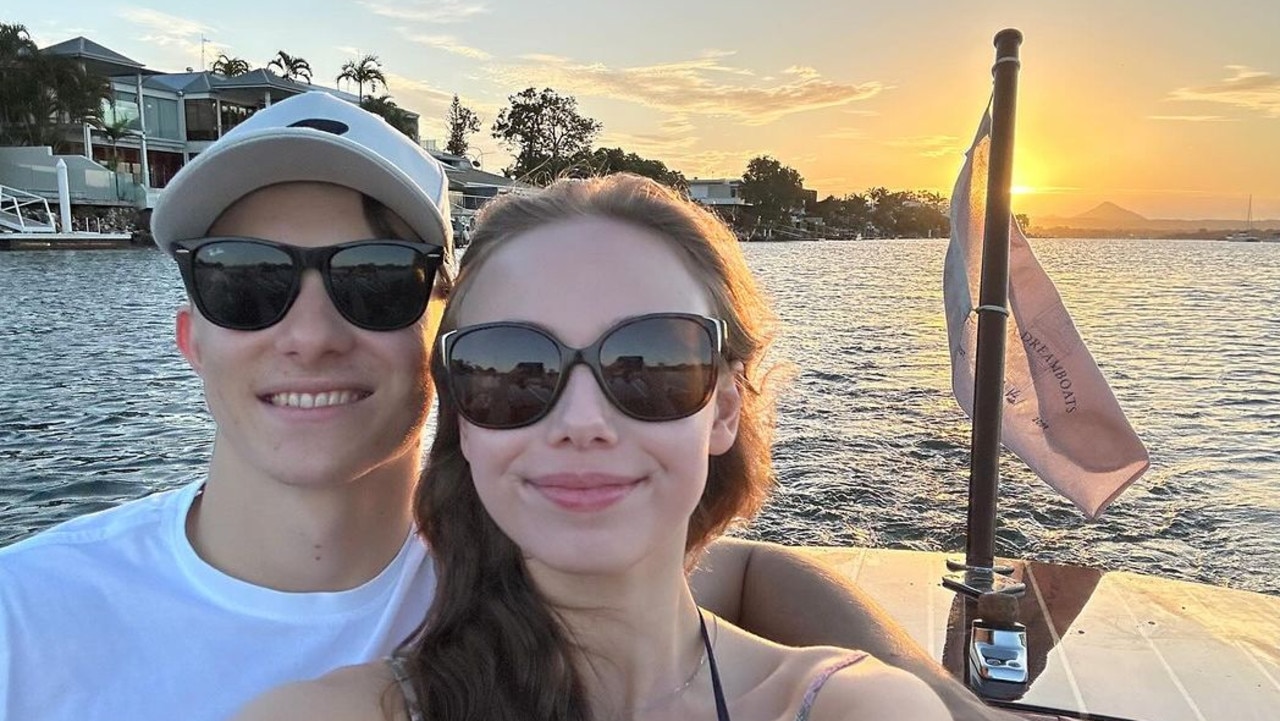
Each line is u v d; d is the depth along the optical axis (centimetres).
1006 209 98
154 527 53
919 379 441
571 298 40
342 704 38
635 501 40
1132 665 85
